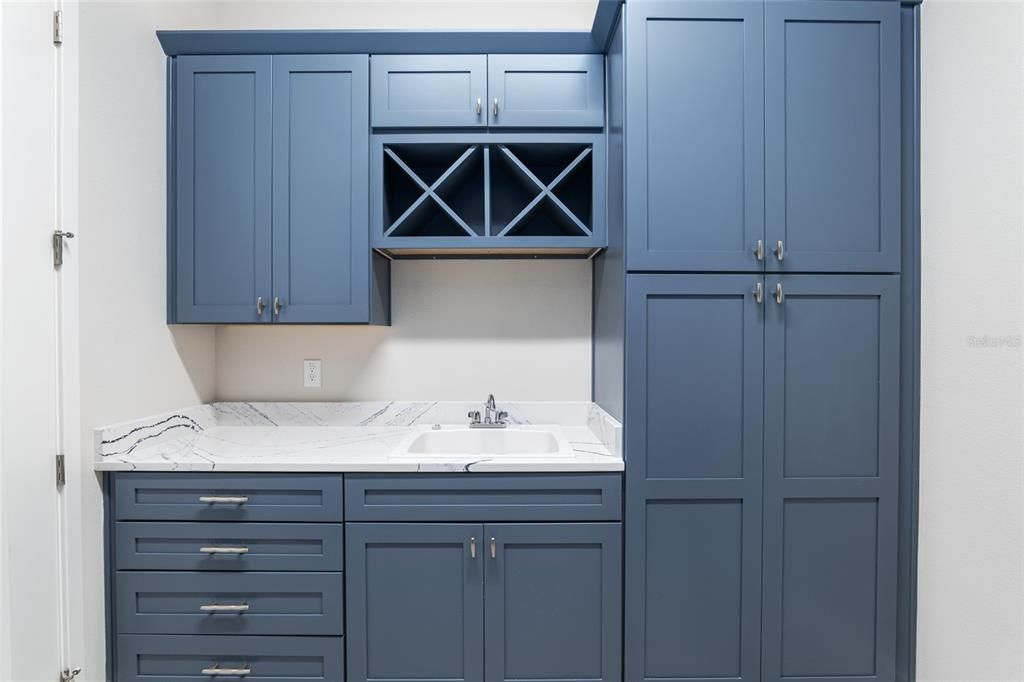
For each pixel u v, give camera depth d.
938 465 1.64
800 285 1.64
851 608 1.66
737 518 1.64
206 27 2.17
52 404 1.46
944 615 1.62
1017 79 1.41
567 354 2.23
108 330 1.63
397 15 2.24
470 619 1.65
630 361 1.63
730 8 1.63
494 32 1.84
